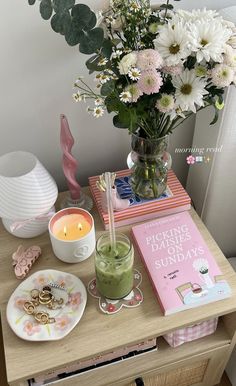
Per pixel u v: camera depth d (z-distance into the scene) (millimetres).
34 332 826
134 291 902
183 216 1025
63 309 865
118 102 788
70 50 966
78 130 1134
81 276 930
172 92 787
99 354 823
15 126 1083
